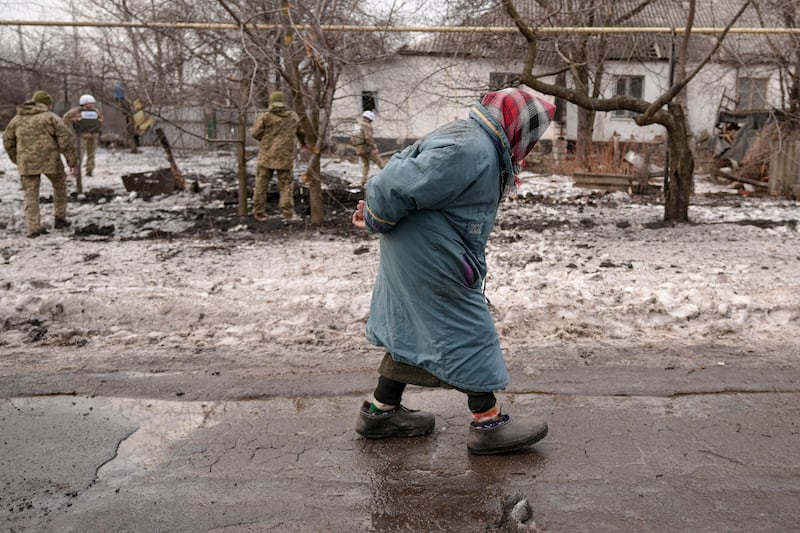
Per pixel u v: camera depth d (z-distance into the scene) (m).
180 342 5.08
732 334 5.17
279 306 5.70
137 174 12.58
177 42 8.20
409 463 3.52
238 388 4.38
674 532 2.94
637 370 4.60
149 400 4.23
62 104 15.83
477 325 3.31
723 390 4.31
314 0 7.83
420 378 3.49
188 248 7.97
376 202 3.12
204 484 3.32
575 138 22.91
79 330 5.23
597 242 8.18
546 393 4.29
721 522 3.01
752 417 3.98
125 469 3.46
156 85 9.04
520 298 5.76
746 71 11.22
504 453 3.58
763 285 6.05
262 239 8.60
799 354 4.83
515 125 3.24
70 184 13.80
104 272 6.77
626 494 3.23
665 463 3.50
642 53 10.54
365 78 9.59
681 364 4.68
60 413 4.05
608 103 8.78
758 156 13.81
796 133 12.39
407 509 3.12
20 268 6.92
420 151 3.13
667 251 7.59
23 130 8.59
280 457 3.58
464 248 3.24
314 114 9.14
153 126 12.56
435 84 9.24
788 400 4.19
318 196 9.38
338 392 4.32
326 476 3.40
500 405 4.14
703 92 14.83
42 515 3.06
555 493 3.24
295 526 3.00
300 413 4.07
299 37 7.39
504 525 2.98
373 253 7.61
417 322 3.35
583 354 4.84
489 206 3.26
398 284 3.34
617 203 11.82
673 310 5.51
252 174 15.44
